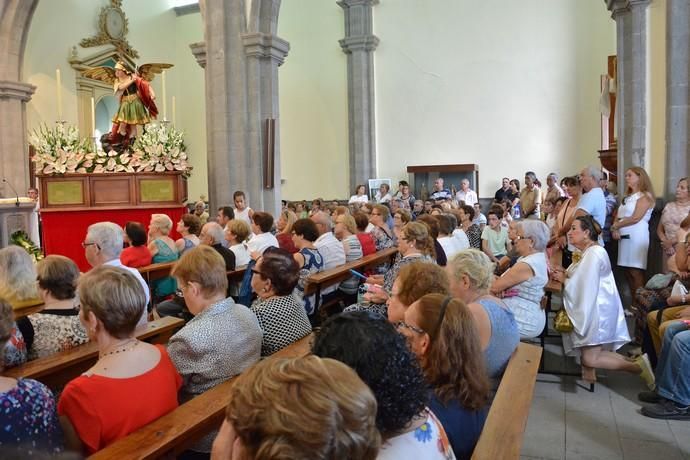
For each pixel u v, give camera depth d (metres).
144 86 8.21
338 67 15.02
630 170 6.07
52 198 7.74
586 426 3.56
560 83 13.06
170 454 2.06
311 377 0.99
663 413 3.64
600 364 4.09
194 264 2.61
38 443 1.72
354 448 0.95
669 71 6.07
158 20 16.20
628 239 6.07
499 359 2.77
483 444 1.88
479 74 13.74
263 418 0.95
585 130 12.93
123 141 8.27
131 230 5.22
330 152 15.23
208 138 8.47
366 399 1.00
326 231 5.62
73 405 1.96
